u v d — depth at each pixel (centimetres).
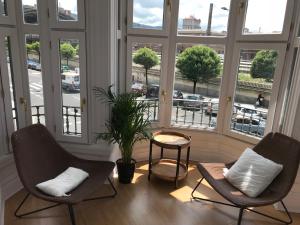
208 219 237
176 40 320
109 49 261
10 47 250
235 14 299
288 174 216
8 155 250
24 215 231
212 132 344
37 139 241
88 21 255
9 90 249
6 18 239
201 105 342
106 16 252
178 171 285
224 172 255
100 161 262
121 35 302
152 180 302
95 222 227
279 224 234
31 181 217
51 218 230
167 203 259
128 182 294
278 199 206
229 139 333
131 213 241
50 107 280
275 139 244
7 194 254
